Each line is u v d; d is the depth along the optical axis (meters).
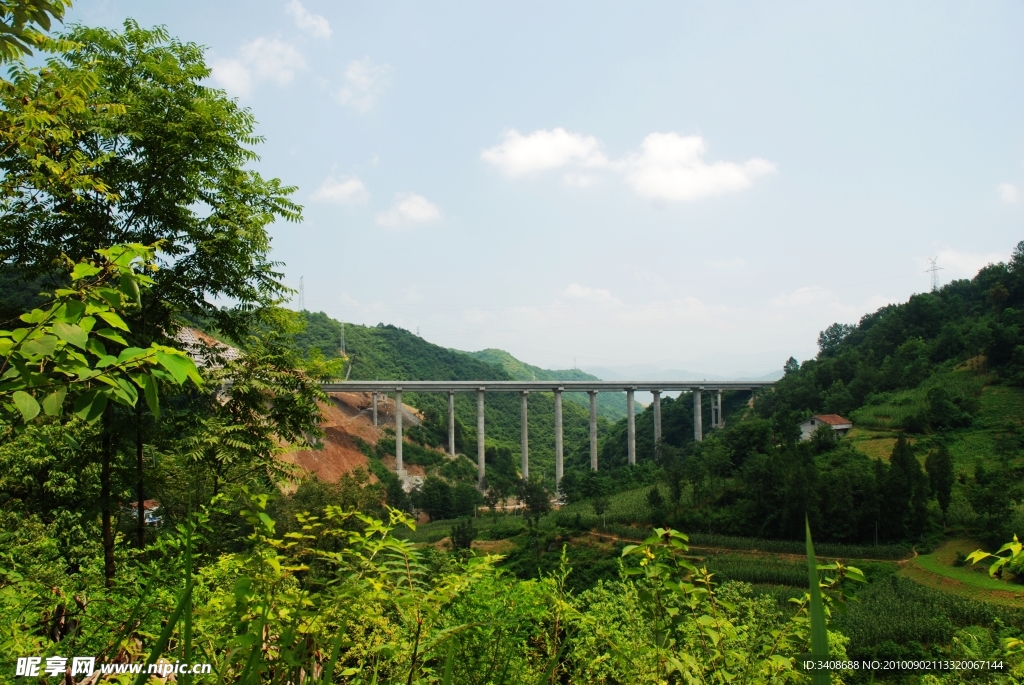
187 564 1.94
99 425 9.49
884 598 28.05
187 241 11.38
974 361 83.06
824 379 96.44
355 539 3.88
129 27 10.91
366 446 86.75
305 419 13.56
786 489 52.62
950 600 26.77
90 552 11.61
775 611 5.28
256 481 11.28
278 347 13.38
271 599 3.08
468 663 4.77
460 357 153.88
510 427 131.75
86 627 5.02
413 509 70.06
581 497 76.88
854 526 49.66
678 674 4.66
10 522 11.27
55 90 7.50
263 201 12.44
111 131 10.17
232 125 11.48
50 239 10.23
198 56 11.53
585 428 141.25
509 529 58.75
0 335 2.65
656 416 101.94
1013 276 94.19
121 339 2.87
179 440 10.85
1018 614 23.73
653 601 4.34
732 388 107.50
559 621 5.75
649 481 78.38
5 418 4.09
